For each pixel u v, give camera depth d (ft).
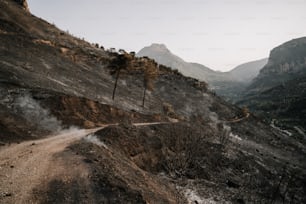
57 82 167.73
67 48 336.70
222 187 114.73
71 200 40.24
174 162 116.26
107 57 430.20
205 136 191.72
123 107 195.42
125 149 92.94
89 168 52.34
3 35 224.94
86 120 108.68
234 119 406.62
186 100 386.93
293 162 309.01
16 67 147.02
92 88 209.77
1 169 46.85
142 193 51.21
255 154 255.09
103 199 43.27
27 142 68.69
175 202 67.72
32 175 46.06
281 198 157.48
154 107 272.31
